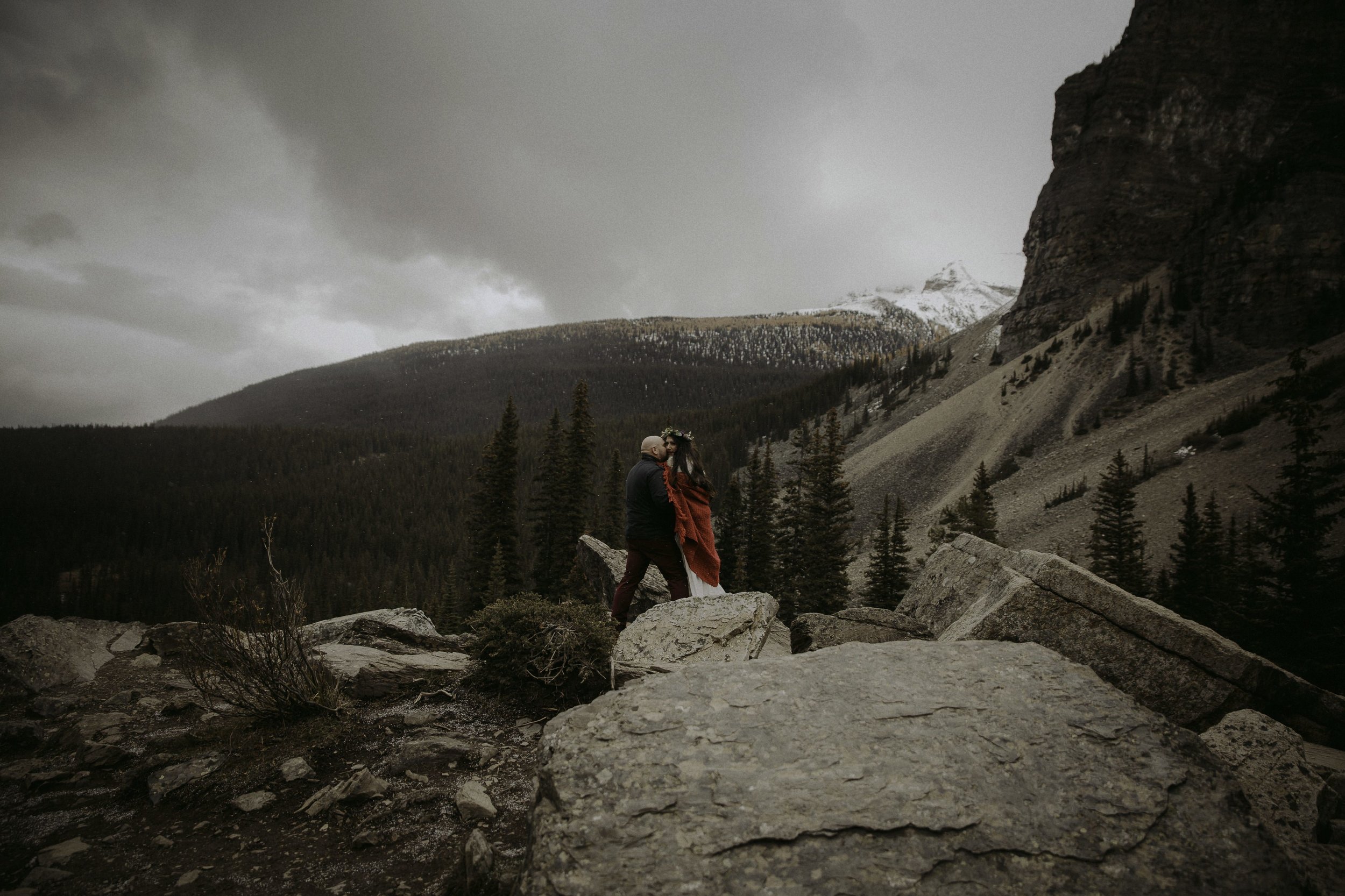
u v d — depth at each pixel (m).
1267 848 2.42
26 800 4.62
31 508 152.62
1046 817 2.48
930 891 2.20
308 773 4.90
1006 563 6.01
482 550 34.06
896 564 39.72
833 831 2.42
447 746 5.35
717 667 3.55
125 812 4.43
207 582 5.73
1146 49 170.75
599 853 2.37
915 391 177.62
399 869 3.75
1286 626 18.62
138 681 7.29
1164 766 2.76
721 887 2.22
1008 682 3.33
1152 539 60.84
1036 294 171.88
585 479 35.06
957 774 2.68
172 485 195.50
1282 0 162.75
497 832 4.15
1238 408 81.62
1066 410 113.94
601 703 3.27
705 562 6.43
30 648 7.31
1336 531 34.19
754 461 41.50
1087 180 170.50
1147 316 128.25
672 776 2.71
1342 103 130.62
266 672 5.75
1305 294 112.00
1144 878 2.25
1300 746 3.83
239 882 3.63
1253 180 133.00
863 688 3.29
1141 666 4.92
